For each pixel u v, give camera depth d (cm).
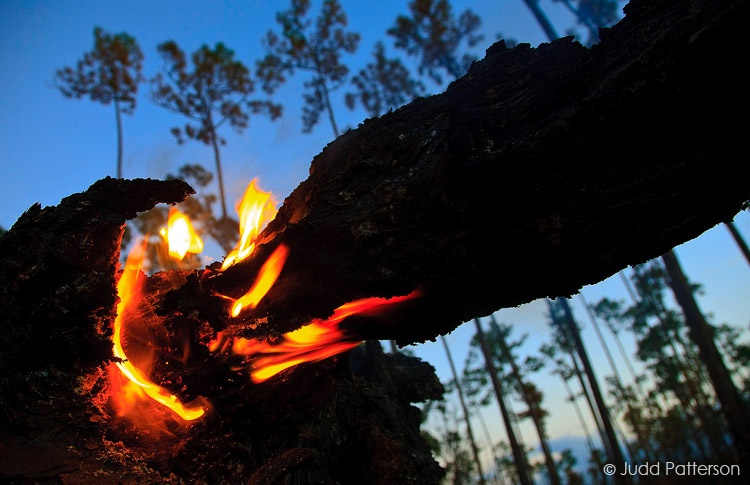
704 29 176
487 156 230
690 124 195
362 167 261
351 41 1950
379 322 289
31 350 249
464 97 262
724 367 1366
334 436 359
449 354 2825
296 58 1922
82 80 1644
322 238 241
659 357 3159
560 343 3388
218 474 277
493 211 239
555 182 223
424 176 234
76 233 262
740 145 195
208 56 1730
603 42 229
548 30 1573
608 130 206
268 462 259
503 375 3262
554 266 241
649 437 2955
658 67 190
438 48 1762
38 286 253
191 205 1515
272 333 254
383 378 489
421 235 233
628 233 218
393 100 1969
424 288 249
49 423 237
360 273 236
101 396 277
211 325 265
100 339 260
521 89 246
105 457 245
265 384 306
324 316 251
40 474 215
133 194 284
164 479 255
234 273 257
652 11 214
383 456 362
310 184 289
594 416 2800
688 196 205
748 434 1276
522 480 1559
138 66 1728
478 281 252
